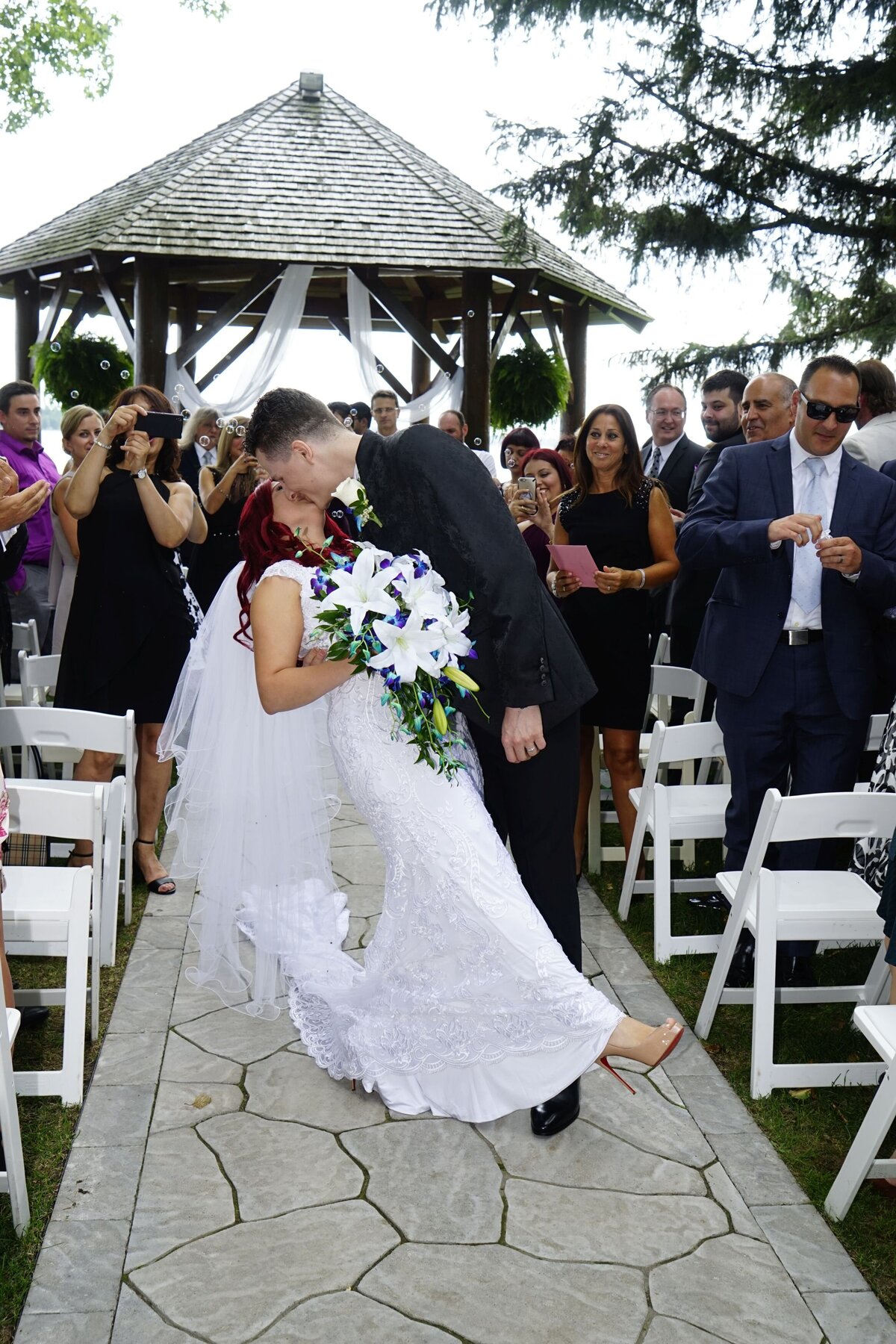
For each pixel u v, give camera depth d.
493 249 11.20
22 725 3.78
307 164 12.06
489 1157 2.78
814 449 3.71
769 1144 2.87
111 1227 2.49
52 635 5.50
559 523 4.59
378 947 2.99
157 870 4.50
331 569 2.65
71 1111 2.94
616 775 4.56
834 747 3.78
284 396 2.73
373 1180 2.68
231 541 6.54
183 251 10.72
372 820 2.83
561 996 2.71
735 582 3.83
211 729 3.43
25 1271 2.36
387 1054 2.96
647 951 4.04
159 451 4.50
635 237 10.31
